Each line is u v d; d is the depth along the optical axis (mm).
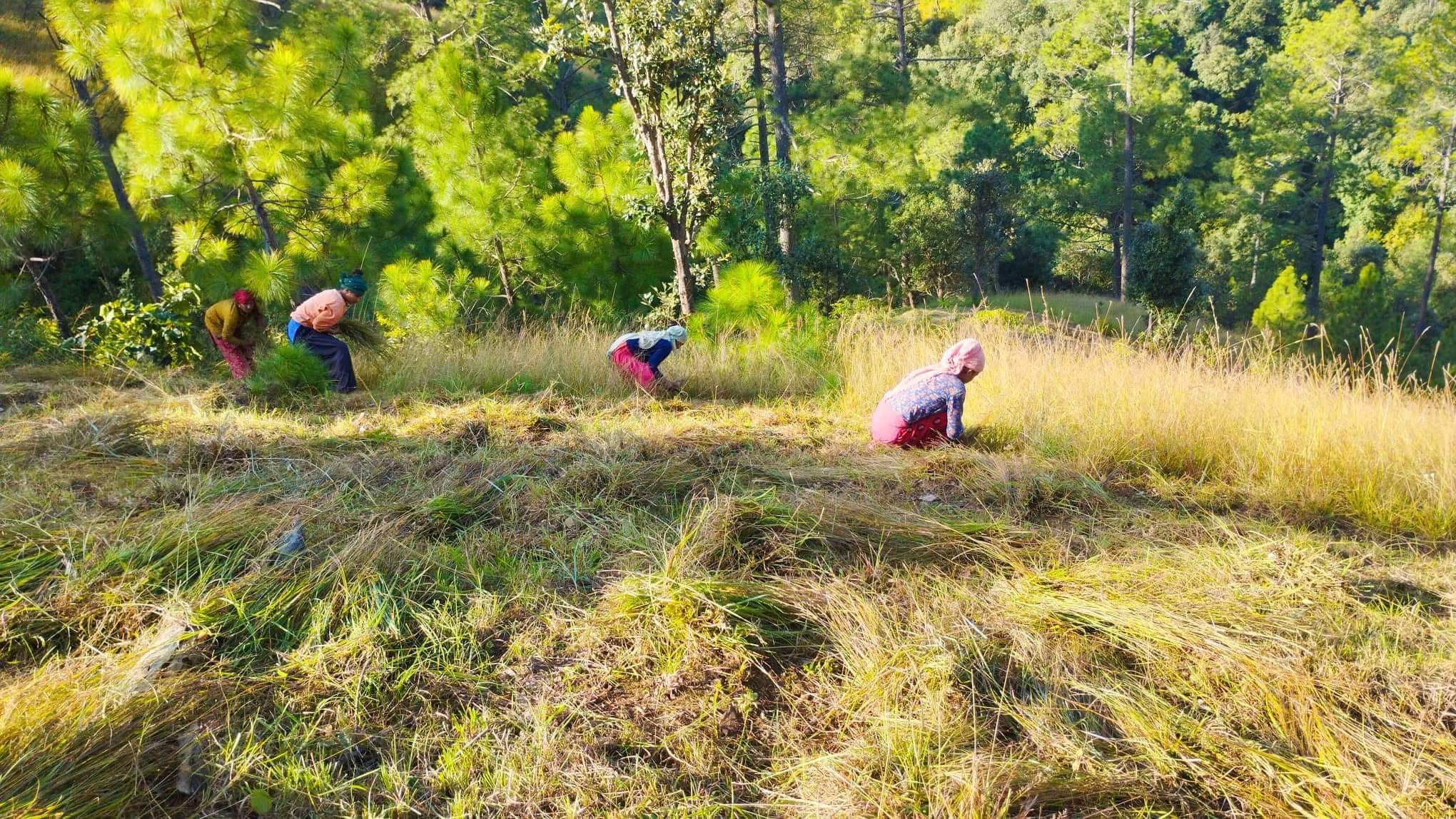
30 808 1865
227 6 7852
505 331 8828
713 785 2205
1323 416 4859
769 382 6902
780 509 3506
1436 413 5121
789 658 2723
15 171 7012
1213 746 2309
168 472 3969
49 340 7562
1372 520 4098
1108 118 29156
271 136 7941
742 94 8664
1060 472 4430
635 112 7961
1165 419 4980
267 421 4898
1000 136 25438
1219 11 49625
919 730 2316
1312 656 2691
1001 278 29625
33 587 2785
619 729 2367
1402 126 27578
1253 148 33406
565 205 9922
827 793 2158
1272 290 22141
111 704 2223
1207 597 3037
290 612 2742
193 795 2057
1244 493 4391
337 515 3385
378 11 19094
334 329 6375
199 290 8250
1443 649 2797
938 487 4199
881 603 2957
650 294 9875
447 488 3768
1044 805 2119
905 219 18672
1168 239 18125
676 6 7629
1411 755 2303
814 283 15734
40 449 4180
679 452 4465
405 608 2801
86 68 7707
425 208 10953
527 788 2146
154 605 2709
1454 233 28703
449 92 9727
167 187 8508
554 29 7902
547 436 4816
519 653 2660
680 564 3021
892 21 31906
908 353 6957
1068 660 2662
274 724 2283
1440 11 25281
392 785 2135
